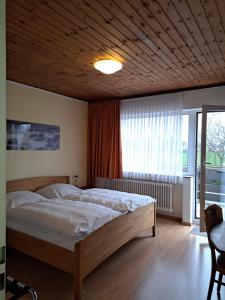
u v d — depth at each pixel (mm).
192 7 1688
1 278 743
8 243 2596
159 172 4223
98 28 1996
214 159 3717
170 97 4102
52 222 2240
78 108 4820
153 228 3408
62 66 2928
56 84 3744
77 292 1983
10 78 3422
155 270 2484
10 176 3494
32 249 2383
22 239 2467
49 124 4164
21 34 2107
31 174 3824
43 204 2771
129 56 2592
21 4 1663
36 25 1955
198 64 2834
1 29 732
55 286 2197
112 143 4625
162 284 2238
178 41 2225
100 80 3525
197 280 2307
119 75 3277
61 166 4418
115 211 2680
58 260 2172
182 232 3572
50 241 2244
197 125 4078
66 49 2428
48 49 2430
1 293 743
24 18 1847
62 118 4438
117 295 2070
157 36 2127
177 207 4145
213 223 2076
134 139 4480
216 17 1812
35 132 3900
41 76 3336
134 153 4477
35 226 2389
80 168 4891
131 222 2887
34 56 2615
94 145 4906
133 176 4500
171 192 4113
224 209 3746
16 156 3588
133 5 1667
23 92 3707
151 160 4305
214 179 3768
